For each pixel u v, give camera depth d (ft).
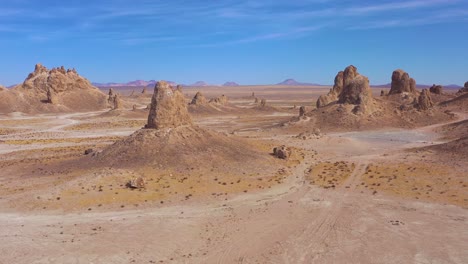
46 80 554.46
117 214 105.40
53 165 162.09
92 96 586.04
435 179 132.77
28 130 341.00
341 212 106.52
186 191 124.47
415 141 226.58
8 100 499.51
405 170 146.51
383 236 90.17
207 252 83.61
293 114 484.33
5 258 80.64
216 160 154.40
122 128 352.69
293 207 111.34
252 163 155.94
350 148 207.10
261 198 119.75
